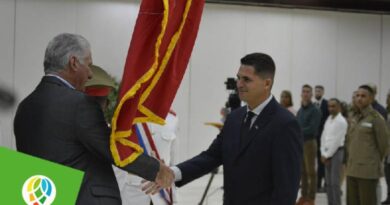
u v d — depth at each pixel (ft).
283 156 7.32
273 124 7.47
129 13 32.45
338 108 21.16
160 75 5.85
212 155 8.36
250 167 7.52
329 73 36.29
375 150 16.94
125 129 5.72
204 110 33.76
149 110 6.16
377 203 16.96
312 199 22.94
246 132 7.65
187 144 33.42
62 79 6.06
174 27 5.89
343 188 26.43
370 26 36.96
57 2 31.37
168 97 6.23
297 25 35.68
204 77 33.81
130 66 5.58
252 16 34.76
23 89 30.81
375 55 37.17
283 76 35.47
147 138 8.93
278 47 35.35
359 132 17.11
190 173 8.12
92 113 5.83
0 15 30.48
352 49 36.73
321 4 35.14
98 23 32.01
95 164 5.95
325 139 21.21
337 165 20.93
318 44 36.06
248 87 7.62
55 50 6.01
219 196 24.93
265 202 7.48
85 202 5.72
